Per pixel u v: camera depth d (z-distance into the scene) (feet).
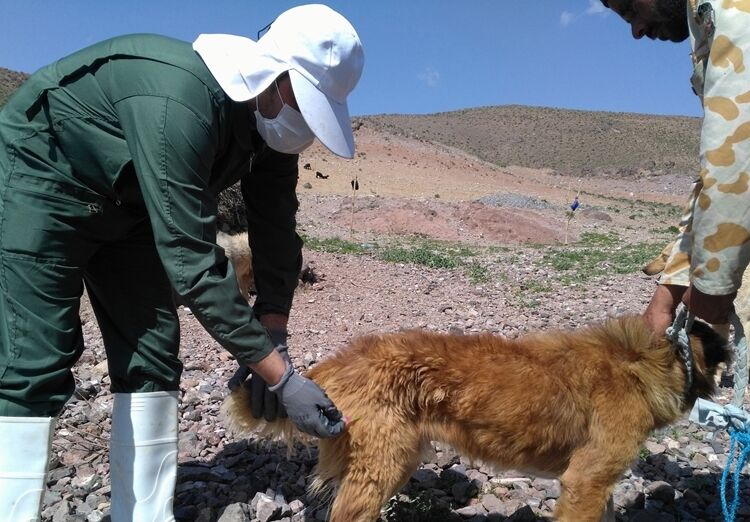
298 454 6.17
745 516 5.62
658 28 4.06
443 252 24.26
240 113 3.71
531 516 5.24
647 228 39.27
